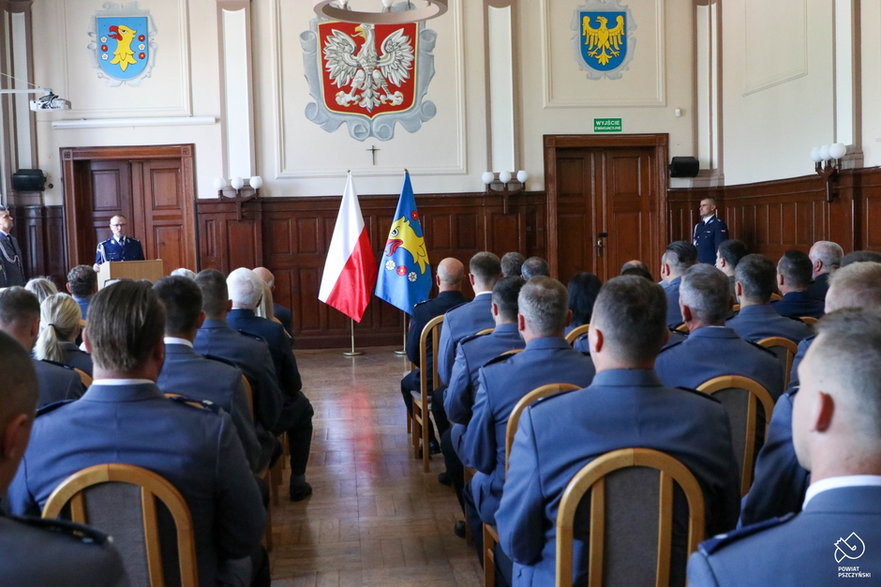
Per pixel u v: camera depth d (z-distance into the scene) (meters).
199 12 8.92
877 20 7.12
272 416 3.14
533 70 9.28
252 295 3.72
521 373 2.42
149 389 1.74
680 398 1.72
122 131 8.92
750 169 9.07
